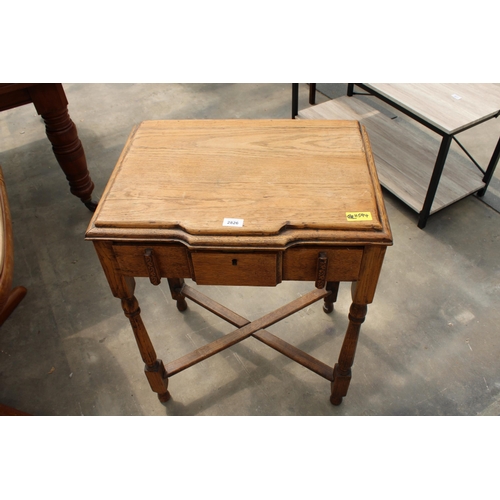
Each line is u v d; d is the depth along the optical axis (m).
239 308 2.31
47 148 3.50
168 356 2.12
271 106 3.80
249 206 1.27
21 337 2.23
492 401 1.89
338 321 2.23
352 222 1.22
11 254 1.49
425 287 2.35
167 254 1.30
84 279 2.50
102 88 4.15
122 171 1.42
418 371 2.01
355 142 1.50
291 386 1.98
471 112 2.26
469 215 2.73
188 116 3.73
